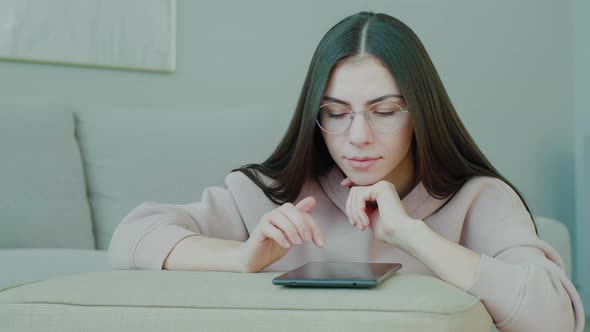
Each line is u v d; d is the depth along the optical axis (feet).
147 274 3.01
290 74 9.75
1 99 6.91
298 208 3.36
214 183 7.20
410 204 4.01
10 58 7.97
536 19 11.61
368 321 2.36
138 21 8.70
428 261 3.15
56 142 6.86
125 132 7.23
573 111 11.86
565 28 11.83
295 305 2.45
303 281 2.62
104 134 7.21
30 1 8.07
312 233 3.29
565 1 11.82
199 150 7.26
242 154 7.37
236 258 3.31
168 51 8.90
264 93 9.58
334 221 4.20
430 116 3.75
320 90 3.67
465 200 3.96
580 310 3.15
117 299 2.60
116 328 2.54
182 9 9.07
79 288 2.73
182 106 9.05
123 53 8.61
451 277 3.06
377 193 3.48
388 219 3.36
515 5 11.39
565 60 11.83
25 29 8.05
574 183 11.81
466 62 10.92
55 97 8.21
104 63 8.48
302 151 3.94
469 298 2.61
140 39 8.71
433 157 3.86
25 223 6.44
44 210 6.55
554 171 11.73
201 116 7.53
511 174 11.29
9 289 2.85
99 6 8.45
